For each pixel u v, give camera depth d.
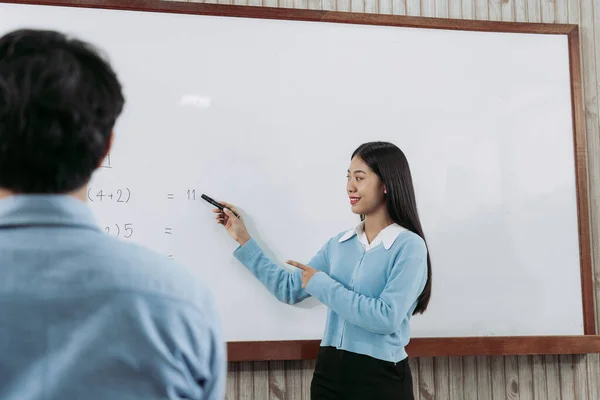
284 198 1.81
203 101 1.79
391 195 1.79
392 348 1.65
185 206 1.76
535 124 1.96
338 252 1.78
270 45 1.84
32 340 0.55
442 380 1.87
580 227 1.94
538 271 1.91
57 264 0.57
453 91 1.93
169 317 0.59
